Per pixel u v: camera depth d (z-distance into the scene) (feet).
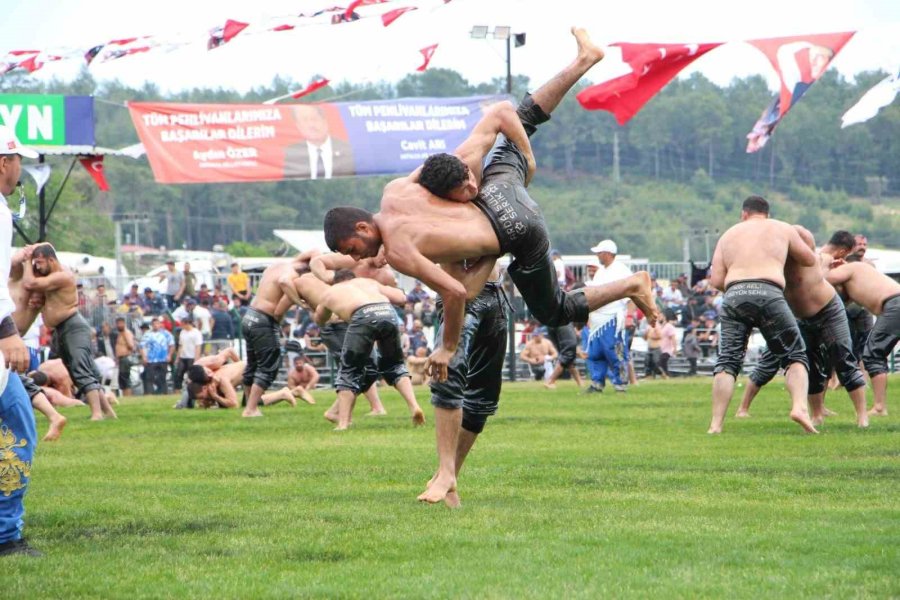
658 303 134.72
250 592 24.21
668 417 68.74
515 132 34.24
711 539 29.14
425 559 27.30
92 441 59.93
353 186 471.21
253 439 59.57
